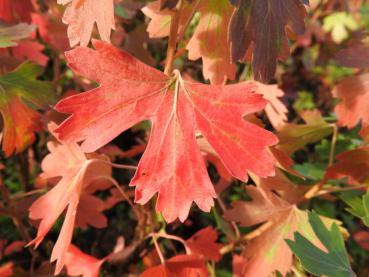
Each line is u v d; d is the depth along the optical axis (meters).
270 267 0.10
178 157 0.07
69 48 0.13
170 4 0.08
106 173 0.11
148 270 0.10
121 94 0.08
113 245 0.15
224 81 0.09
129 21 0.15
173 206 0.07
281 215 0.11
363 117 0.10
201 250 0.11
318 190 0.11
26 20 0.12
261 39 0.07
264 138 0.07
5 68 0.12
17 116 0.11
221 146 0.07
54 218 0.09
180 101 0.08
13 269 0.12
